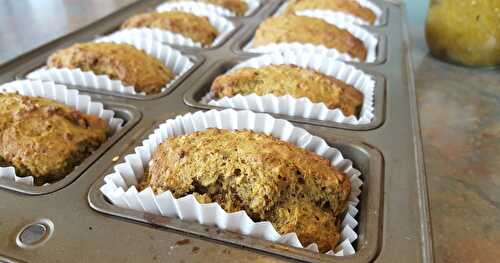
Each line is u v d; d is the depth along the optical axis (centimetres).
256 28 38
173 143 20
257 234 17
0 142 21
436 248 19
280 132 22
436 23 36
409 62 30
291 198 18
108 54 28
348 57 31
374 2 44
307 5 40
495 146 26
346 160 21
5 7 47
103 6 47
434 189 23
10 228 17
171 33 35
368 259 16
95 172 20
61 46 33
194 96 26
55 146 21
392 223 17
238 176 18
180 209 18
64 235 17
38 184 21
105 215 17
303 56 30
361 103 27
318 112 25
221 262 16
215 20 40
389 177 19
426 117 29
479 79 35
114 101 26
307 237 18
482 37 34
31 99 23
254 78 27
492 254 19
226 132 20
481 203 22
